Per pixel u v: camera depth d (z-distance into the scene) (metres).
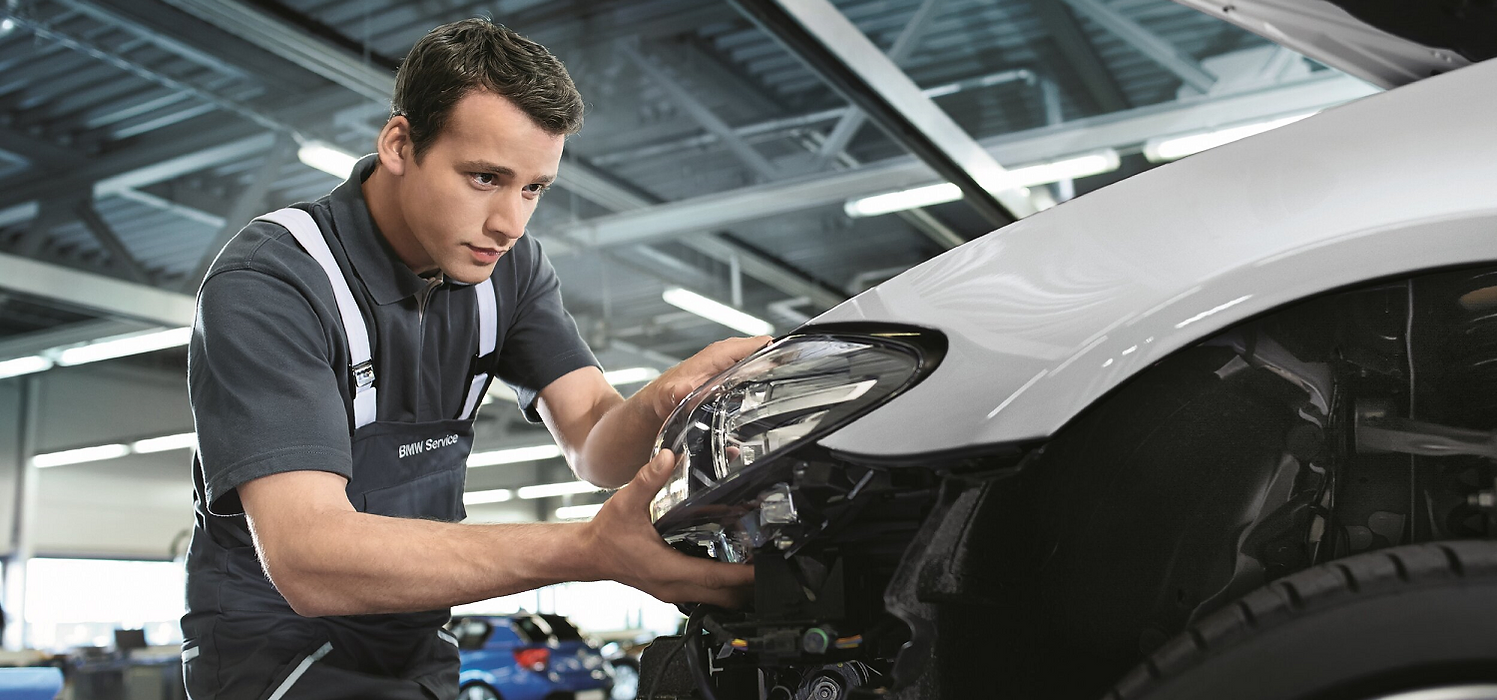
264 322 0.93
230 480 0.87
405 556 0.79
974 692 0.62
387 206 1.03
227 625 1.01
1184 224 0.66
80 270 8.73
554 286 1.32
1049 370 0.63
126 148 7.62
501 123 0.91
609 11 6.00
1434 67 0.97
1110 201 0.70
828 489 0.67
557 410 1.26
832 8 5.06
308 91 6.67
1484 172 0.60
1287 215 0.63
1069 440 0.64
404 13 5.81
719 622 0.72
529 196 0.97
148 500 15.73
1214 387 0.67
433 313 1.11
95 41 6.08
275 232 1.01
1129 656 0.67
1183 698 0.55
